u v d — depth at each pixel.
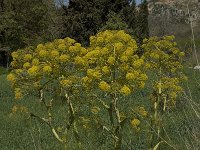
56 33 40.59
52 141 8.41
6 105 12.96
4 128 9.83
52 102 5.40
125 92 4.60
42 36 41.09
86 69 4.93
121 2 35.75
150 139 5.90
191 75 12.71
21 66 5.30
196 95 10.92
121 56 4.75
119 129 4.84
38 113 10.66
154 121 5.88
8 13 42.28
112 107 5.01
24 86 5.13
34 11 41.88
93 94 5.01
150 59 6.32
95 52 4.79
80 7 37.88
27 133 9.06
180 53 6.27
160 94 6.02
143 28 32.94
